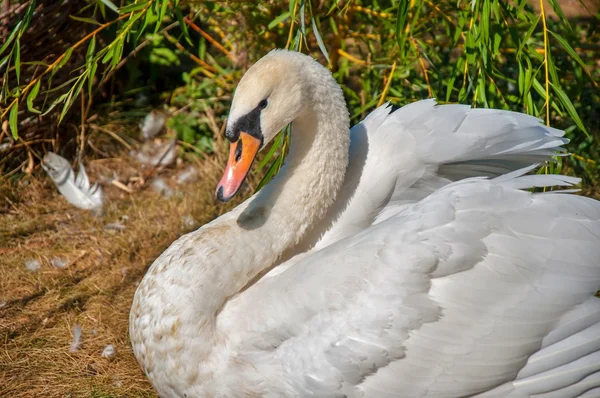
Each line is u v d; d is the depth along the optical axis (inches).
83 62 451.2
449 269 252.5
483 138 292.2
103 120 480.1
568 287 251.6
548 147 291.9
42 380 325.7
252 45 458.3
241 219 286.0
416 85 425.7
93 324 357.1
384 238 261.1
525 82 338.6
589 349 250.2
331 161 288.4
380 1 454.6
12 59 426.0
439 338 251.8
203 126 480.1
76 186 443.8
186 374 269.7
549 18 466.6
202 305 268.7
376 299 253.9
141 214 430.3
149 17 339.9
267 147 442.0
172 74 512.1
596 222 257.6
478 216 256.2
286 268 290.8
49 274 387.2
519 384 253.3
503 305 251.8
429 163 299.0
